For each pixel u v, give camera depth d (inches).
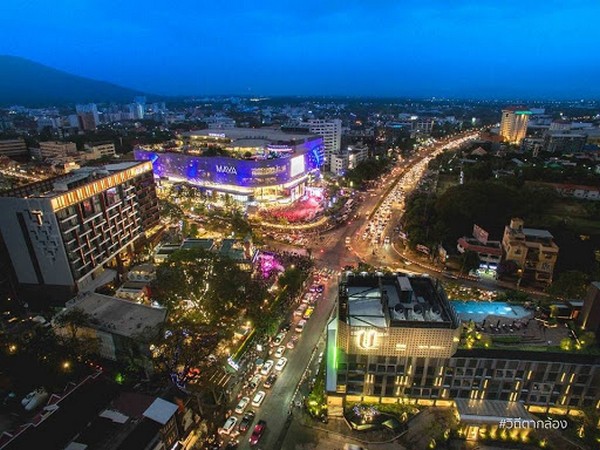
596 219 6574.8
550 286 4365.2
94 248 4773.6
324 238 6584.6
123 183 5369.1
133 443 2308.1
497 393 2965.1
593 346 2851.9
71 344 3189.0
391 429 2859.3
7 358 3216.0
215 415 2999.5
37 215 4158.5
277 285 4685.0
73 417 2484.0
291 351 3742.6
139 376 3356.3
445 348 2815.0
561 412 2982.3
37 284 4453.7
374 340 2810.0
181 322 3447.3
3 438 2343.8
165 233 6569.9
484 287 4950.8
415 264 5605.3
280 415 3038.9
